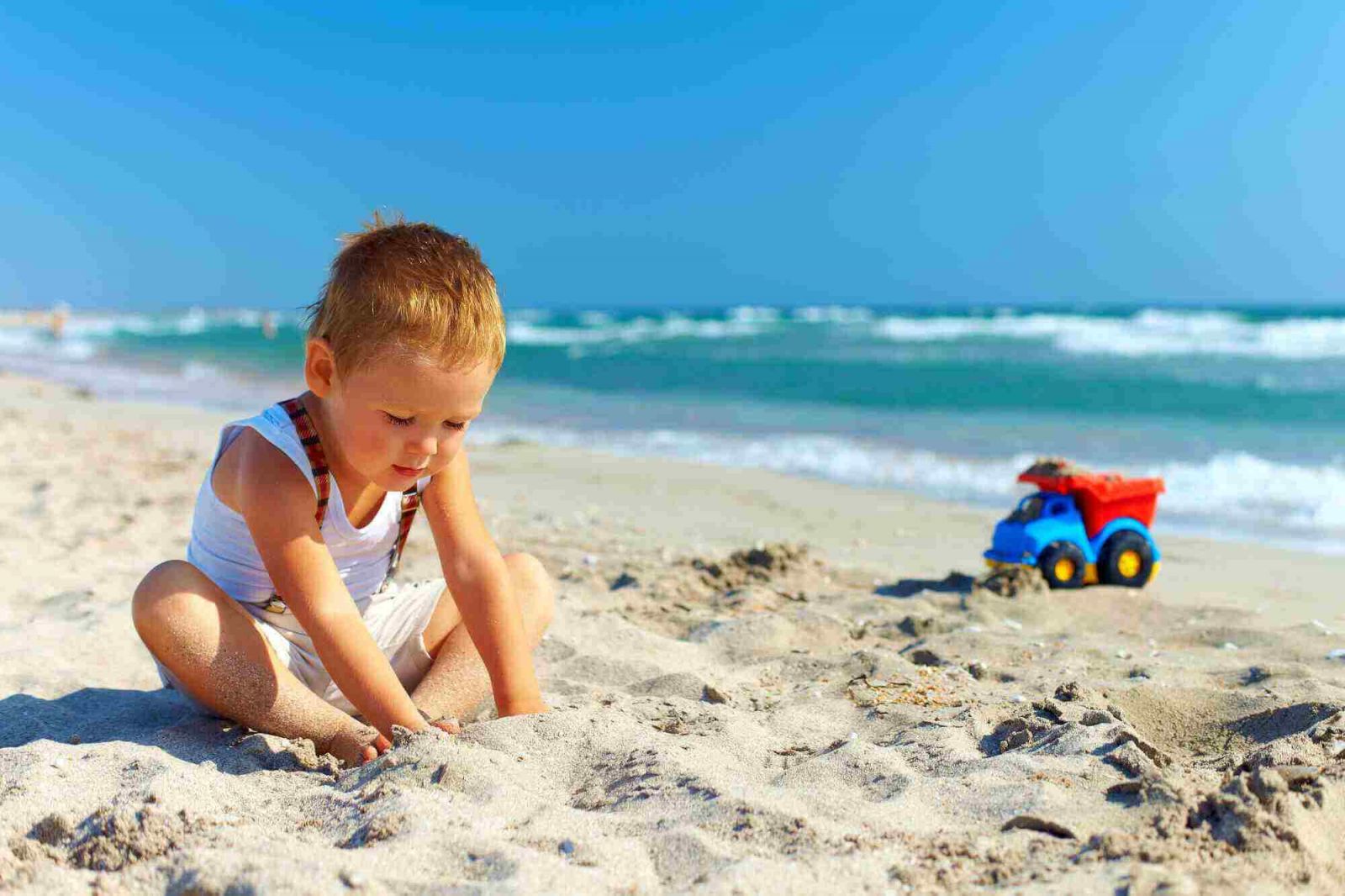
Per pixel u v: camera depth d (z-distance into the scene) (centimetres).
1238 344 2578
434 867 181
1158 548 624
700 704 296
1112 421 1293
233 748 257
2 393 1612
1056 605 455
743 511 729
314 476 251
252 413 1482
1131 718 292
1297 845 177
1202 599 474
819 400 1622
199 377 2186
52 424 1176
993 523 699
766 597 457
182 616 254
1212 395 1538
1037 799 206
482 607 278
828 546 618
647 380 2053
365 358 223
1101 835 184
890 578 519
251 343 3581
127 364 2559
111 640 366
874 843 190
